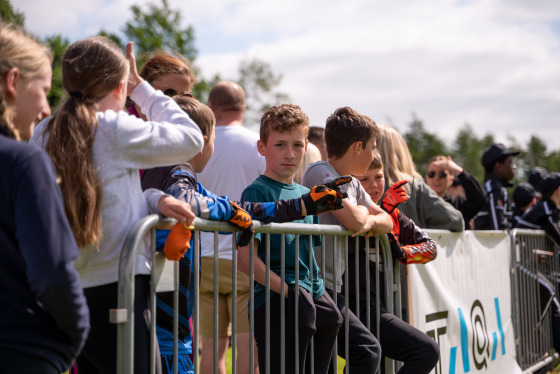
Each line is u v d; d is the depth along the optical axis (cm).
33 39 192
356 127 348
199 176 425
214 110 452
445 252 432
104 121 208
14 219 166
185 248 220
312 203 265
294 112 296
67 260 165
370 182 378
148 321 215
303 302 282
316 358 298
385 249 356
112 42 225
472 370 463
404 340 340
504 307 530
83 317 170
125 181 211
